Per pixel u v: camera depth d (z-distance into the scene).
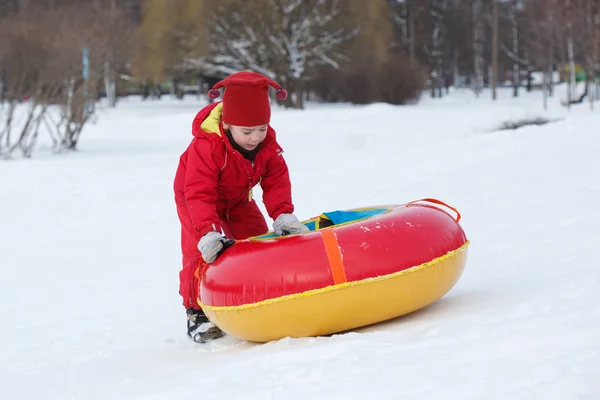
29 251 8.83
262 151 4.55
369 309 3.92
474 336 3.40
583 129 13.52
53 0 30.38
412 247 3.96
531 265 5.26
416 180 11.23
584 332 3.17
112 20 33.84
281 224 4.57
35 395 3.97
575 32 43.75
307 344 3.82
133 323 5.51
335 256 3.86
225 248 4.24
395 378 3.00
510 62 67.06
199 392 3.29
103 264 7.94
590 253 5.35
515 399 2.64
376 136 20.75
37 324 5.74
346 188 11.55
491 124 22.30
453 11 64.56
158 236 9.36
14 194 12.63
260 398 3.06
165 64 45.12
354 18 45.16
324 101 49.88
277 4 42.38
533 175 9.94
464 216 8.02
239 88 4.24
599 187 8.44
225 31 43.50
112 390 3.75
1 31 20.70
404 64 47.19
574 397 2.59
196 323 4.66
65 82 19.53
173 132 25.80
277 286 3.87
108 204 11.73
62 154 18.80
